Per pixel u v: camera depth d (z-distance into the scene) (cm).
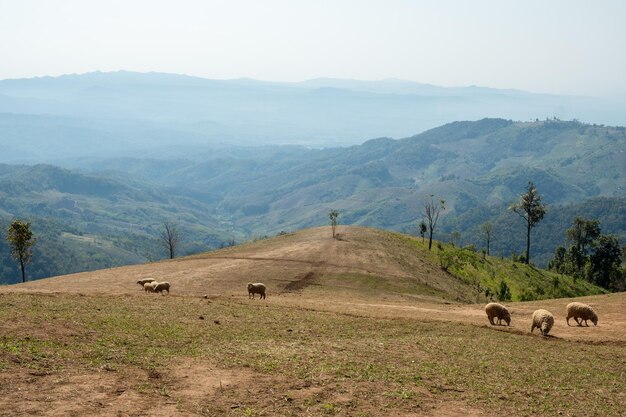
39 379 1898
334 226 12169
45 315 2959
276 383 2138
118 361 2248
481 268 12319
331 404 1936
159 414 1697
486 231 18450
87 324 2853
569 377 2675
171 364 2283
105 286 6275
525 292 11012
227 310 4066
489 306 4400
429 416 1912
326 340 3178
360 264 9138
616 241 16762
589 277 16875
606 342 3684
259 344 2859
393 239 12581
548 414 2058
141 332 2852
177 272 7581
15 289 5050
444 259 11738
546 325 3881
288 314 4134
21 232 9256
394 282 8219
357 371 2403
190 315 3634
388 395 2100
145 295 4841
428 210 13812
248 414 1784
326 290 7050
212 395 1945
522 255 17962
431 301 7262
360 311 4722
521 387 2416
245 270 7881
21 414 1584
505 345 3425
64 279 7044
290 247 10456
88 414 1630
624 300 5641
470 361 2858
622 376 2772
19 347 2233
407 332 3766
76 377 1962
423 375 2455
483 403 2119
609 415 2114
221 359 2428
